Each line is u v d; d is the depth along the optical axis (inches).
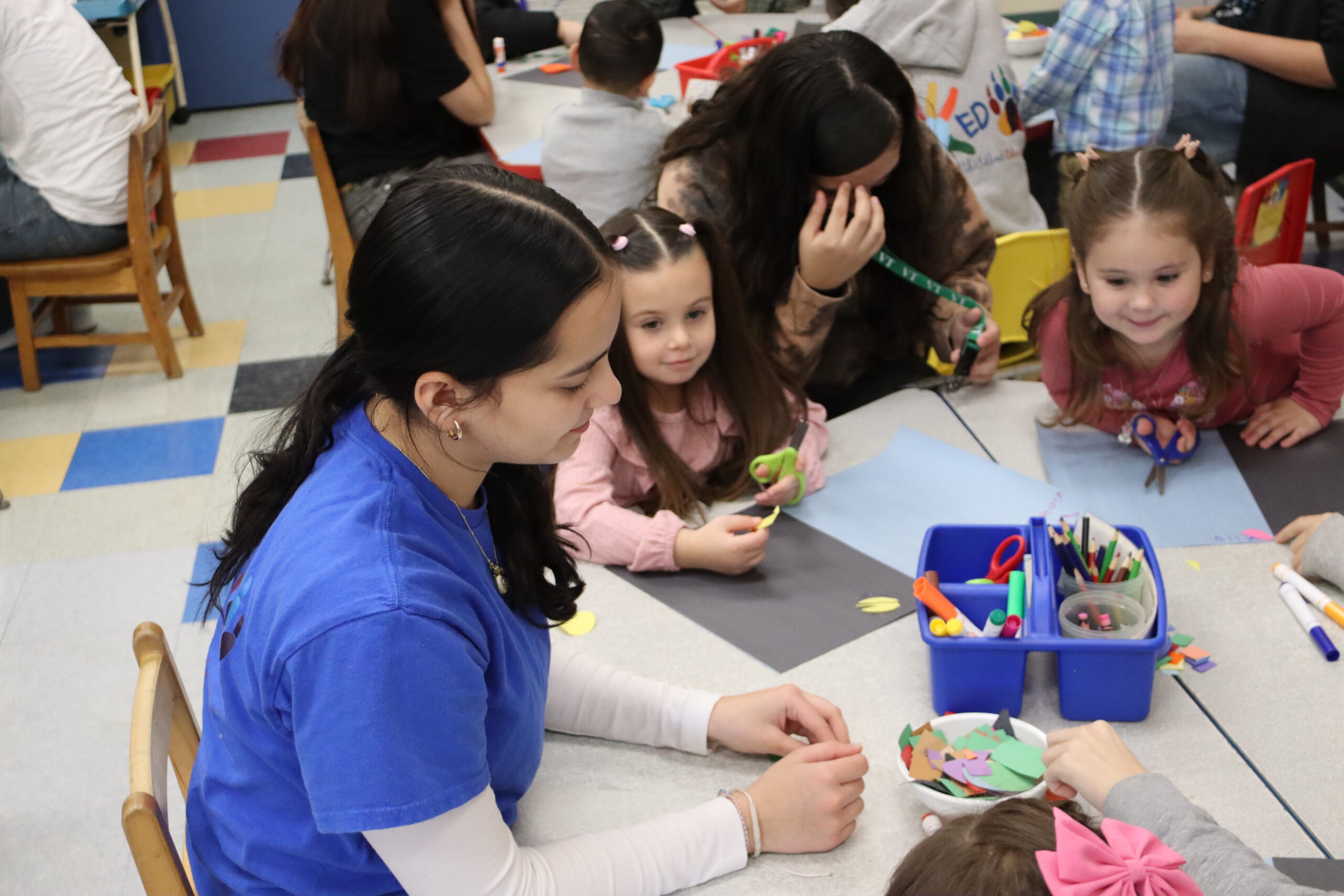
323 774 28.7
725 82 69.6
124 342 117.8
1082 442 59.6
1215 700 41.7
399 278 27.4
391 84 106.4
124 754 72.1
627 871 34.7
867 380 76.7
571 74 127.0
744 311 60.0
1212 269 53.7
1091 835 27.5
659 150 90.1
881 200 68.1
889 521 53.9
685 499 55.7
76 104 106.5
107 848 65.5
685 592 49.9
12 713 75.9
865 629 46.8
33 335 116.8
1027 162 115.3
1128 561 44.5
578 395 30.0
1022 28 124.4
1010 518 53.5
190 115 209.8
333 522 30.0
